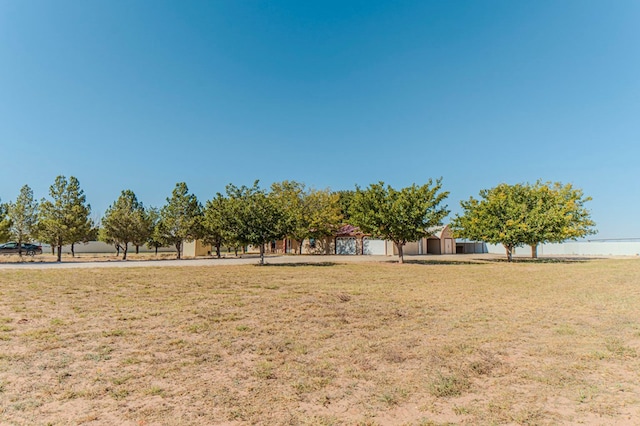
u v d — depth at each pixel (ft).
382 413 12.34
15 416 11.76
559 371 16.20
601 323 24.98
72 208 100.89
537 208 93.86
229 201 80.48
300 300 32.83
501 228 96.22
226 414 12.14
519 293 38.24
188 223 112.88
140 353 18.22
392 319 26.09
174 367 16.40
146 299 32.86
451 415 12.19
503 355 18.39
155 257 126.21
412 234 85.35
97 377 15.12
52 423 11.37
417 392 14.03
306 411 12.43
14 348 18.67
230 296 34.68
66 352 18.20
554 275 57.00
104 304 30.30
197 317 25.90
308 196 155.43
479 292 38.86
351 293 37.17
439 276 55.21
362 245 150.51
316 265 77.92
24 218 106.42
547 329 23.45
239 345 19.74
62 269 63.77
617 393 13.88
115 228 111.96
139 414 12.05
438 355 18.34
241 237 78.07
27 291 36.99
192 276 52.54
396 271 63.16
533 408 12.67
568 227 104.78
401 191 87.97
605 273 59.67
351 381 15.08
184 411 12.30
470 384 14.80
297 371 16.15
